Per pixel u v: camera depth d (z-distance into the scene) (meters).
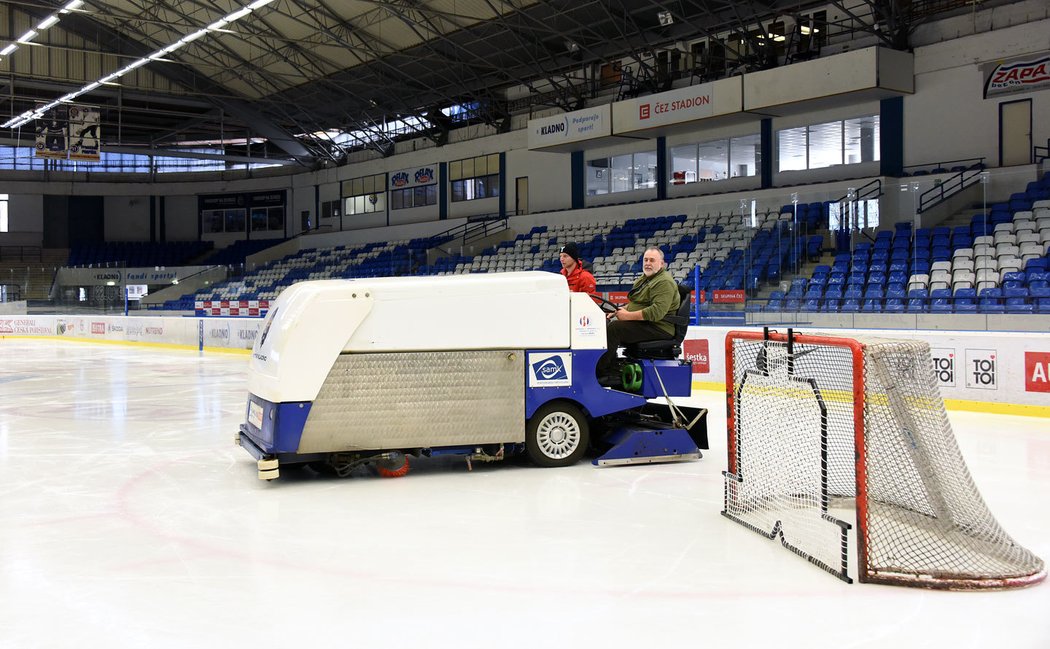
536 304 6.53
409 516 5.19
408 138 32.06
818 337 4.38
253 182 38.50
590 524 4.96
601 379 6.88
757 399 4.95
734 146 21.64
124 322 24.56
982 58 17.23
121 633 3.33
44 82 29.48
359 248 31.64
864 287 11.71
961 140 17.59
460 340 6.34
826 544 4.31
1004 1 17.03
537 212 26.89
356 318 6.08
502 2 21.73
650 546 4.49
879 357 4.09
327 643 3.21
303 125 34.47
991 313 10.62
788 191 19.66
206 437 8.46
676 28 21.20
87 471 6.73
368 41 25.83
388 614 3.51
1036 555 4.31
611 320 7.14
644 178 23.89
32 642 3.25
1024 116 16.77
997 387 9.32
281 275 28.11
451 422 6.33
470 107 29.36
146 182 40.00
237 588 3.87
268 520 5.12
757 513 4.89
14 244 39.38
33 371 16.12
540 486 6.00
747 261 12.95
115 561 4.30
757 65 20.11
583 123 22.33
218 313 24.52
